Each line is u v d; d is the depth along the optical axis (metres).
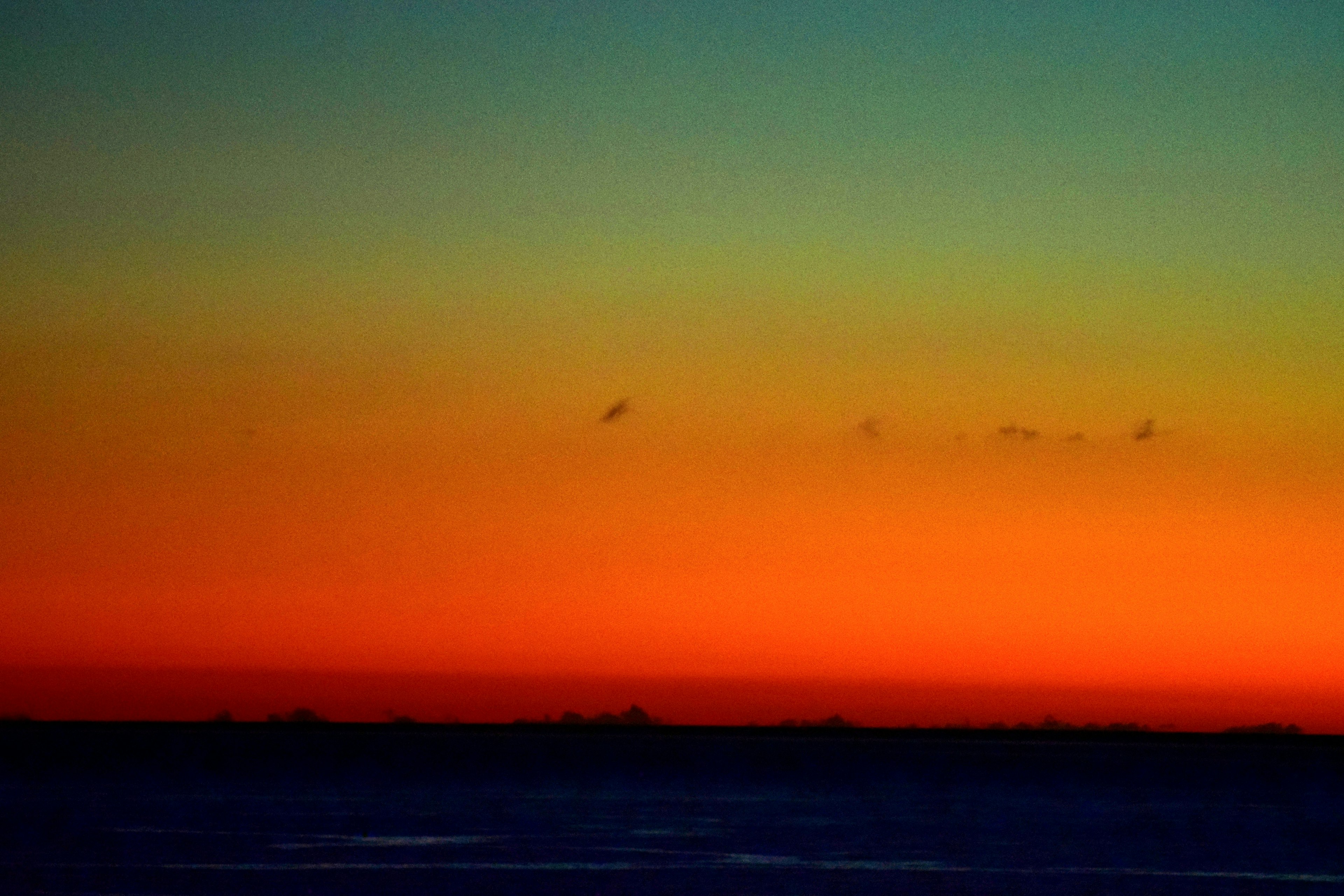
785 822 145.50
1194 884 97.81
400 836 123.00
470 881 94.62
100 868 98.94
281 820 139.38
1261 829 143.00
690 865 103.69
